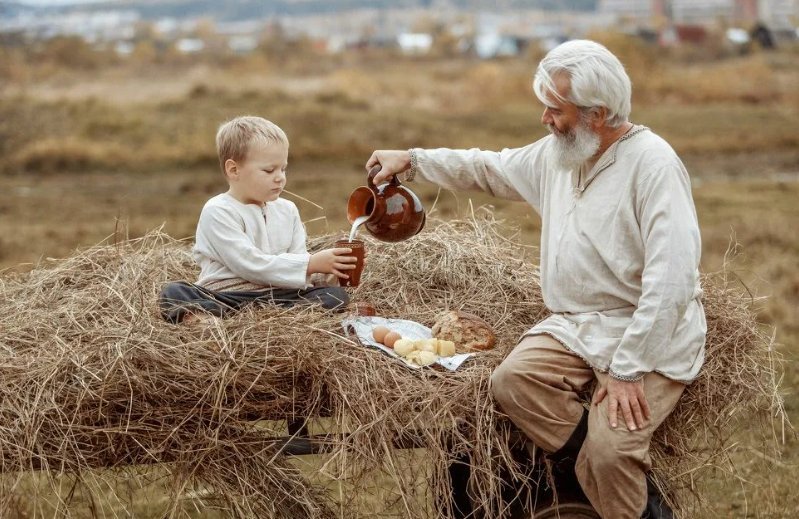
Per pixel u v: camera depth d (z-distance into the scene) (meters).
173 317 3.72
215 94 24.95
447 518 3.36
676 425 3.49
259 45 66.25
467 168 4.05
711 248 10.04
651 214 3.37
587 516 3.46
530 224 11.44
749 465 5.01
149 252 4.56
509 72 36.41
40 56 46.94
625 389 3.30
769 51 62.22
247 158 3.95
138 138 20.34
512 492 3.52
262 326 3.51
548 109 3.51
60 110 22.27
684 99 30.31
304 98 25.00
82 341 3.58
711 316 3.73
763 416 3.73
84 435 3.29
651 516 3.39
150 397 3.31
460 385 3.43
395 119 22.75
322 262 3.86
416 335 3.78
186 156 19.00
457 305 4.27
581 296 3.56
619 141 3.52
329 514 3.54
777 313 7.54
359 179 16.73
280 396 3.38
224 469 3.38
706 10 176.75
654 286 3.30
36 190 16.22
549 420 3.34
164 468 3.44
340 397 3.36
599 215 3.51
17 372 3.37
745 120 25.28
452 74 41.22
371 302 4.29
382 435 3.27
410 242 4.62
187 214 13.51
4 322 3.84
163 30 132.88
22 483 4.08
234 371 3.32
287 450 3.44
